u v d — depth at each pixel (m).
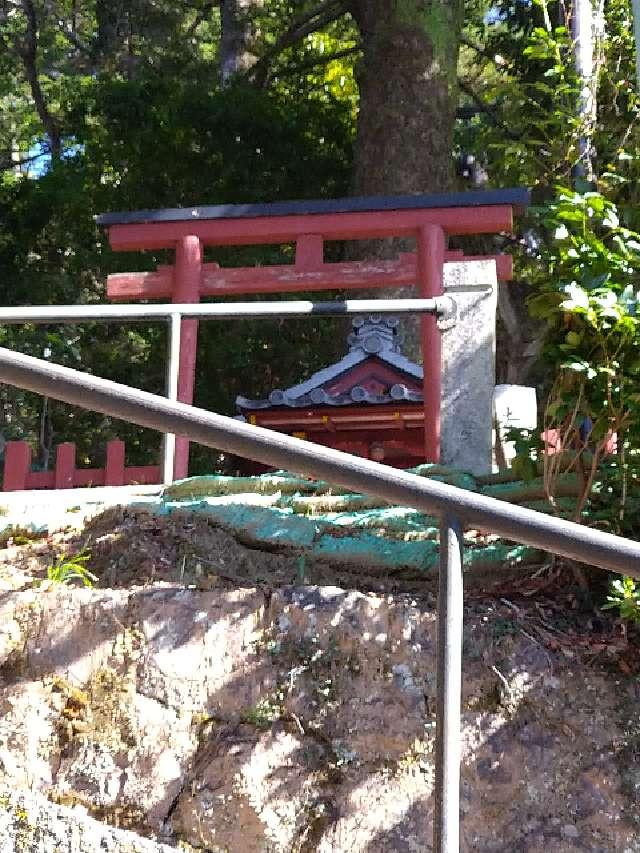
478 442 4.02
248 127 13.73
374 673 2.66
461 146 14.78
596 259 3.02
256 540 3.25
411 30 12.59
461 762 2.56
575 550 1.77
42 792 2.61
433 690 2.63
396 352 8.71
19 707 2.69
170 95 14.02
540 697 2.62
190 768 2.60
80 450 13.98
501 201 6.65
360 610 2.72
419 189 12.41
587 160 6.66
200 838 2.53
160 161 13.84
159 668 2.70
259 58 16.48
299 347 13.53
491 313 4.11
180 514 3.30
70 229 14.49
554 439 3.24
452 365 4.10
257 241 7.05
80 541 3.31
